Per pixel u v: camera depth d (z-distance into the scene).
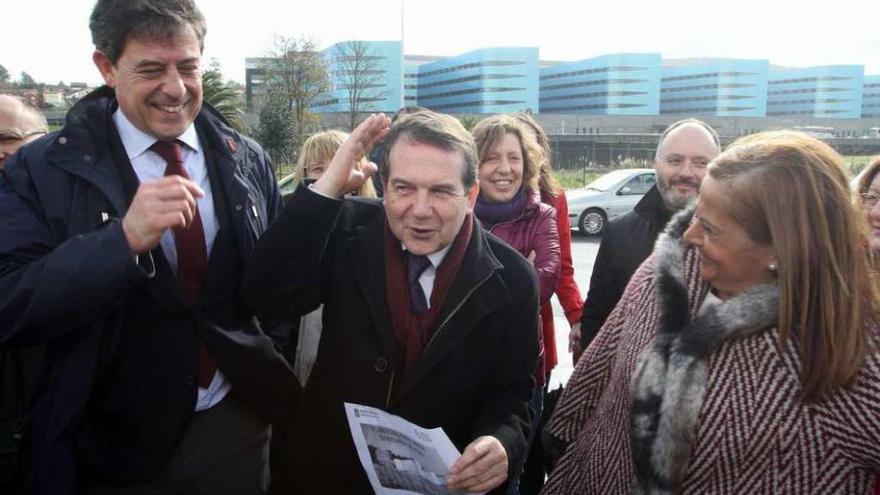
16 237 1.65
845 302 1.30
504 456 1.69
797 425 1.37
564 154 46.09
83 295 1.53
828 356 1.30
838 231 1.32
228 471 2.00
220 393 1.97
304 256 1.82
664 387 1.48
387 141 1.75
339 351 1.90
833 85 98.12
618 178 15.11
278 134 27.36
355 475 1.92
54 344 1.72
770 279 1.42
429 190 1.67
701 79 96.50
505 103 89.25
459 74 94.56
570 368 5.55
